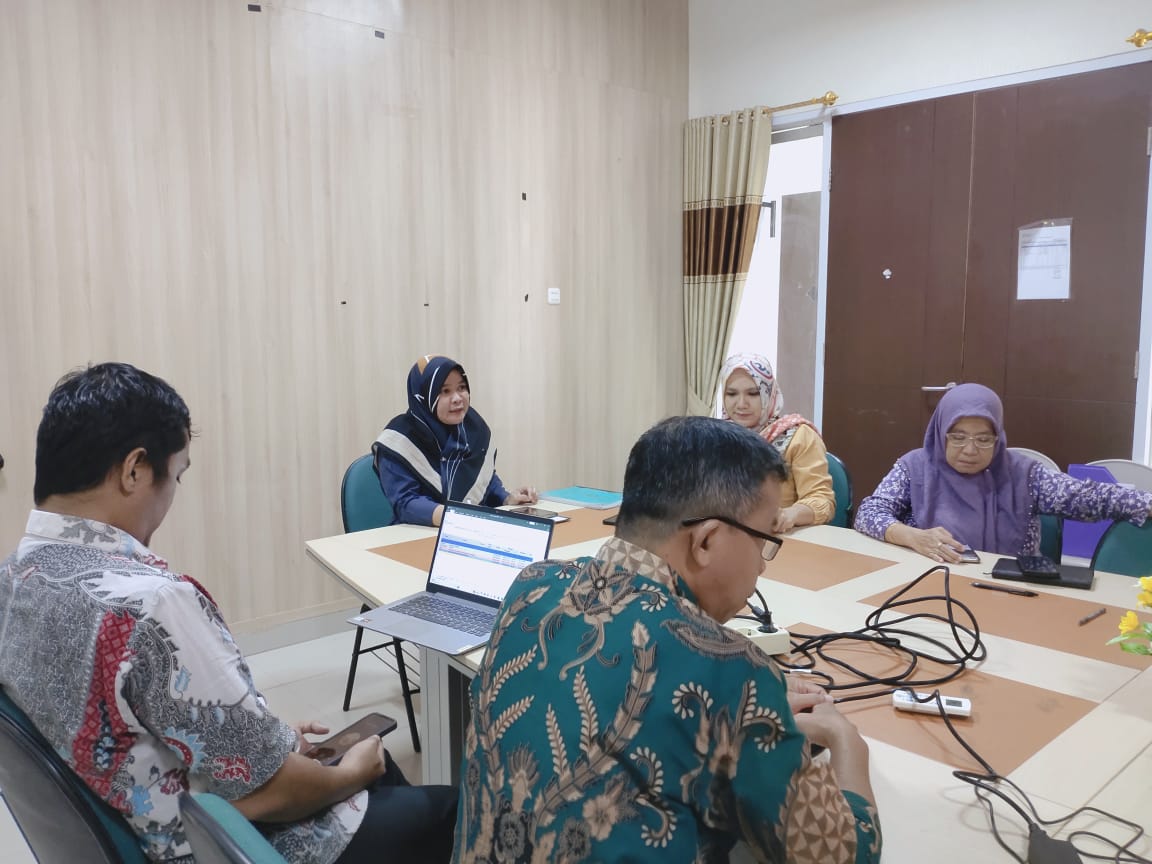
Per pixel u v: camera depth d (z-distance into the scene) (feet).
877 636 5.10
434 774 5.71
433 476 9.05
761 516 2.90
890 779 3.56
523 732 2.65
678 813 2.43
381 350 11.60
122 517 3.59
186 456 3.81
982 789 3.46
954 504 7.64
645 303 15.11
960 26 12.09
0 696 3.33
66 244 9.00
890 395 13.37
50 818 3.33
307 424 10.96
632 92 14.49
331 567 6.88
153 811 3.31
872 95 13.06
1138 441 11.14
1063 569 6.33
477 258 12.57
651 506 2.87
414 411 9.30
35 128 8.73
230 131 10.03
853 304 13.65
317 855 3.94
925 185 12.65
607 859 2.36
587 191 13.98
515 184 12.94
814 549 7.21
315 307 10.91
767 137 14.12
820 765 2.63
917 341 12.96
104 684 3.17
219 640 3.47
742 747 2.47
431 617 5.49
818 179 14.15
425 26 11.68
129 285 9.45
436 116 11.91
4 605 3.44
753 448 2.92
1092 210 11.16
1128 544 6.83
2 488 8.81
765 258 14.99
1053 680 4.52
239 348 10.30
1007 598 5.89
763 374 9.01
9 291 8.70
